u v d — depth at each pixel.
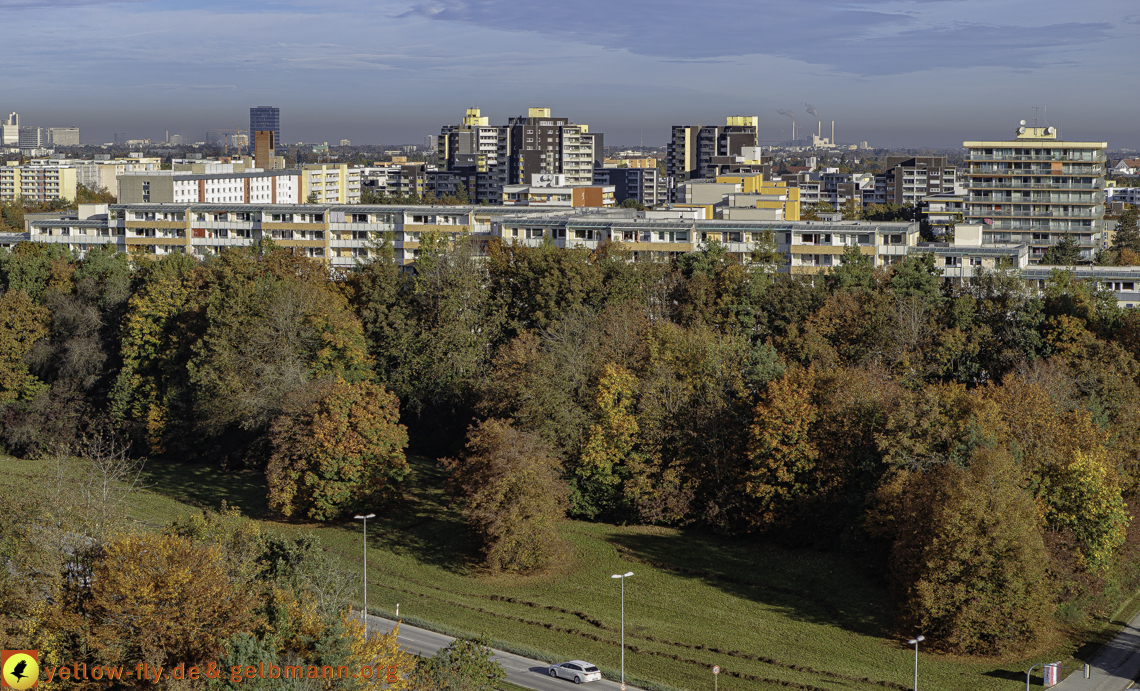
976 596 90.94
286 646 69.19
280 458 126.81
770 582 107.69
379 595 104.75
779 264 187.12
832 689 84.00
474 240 199.88
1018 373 125.00
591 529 124.19
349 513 125.06
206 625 71.38
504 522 110.25
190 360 149.25
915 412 110.44
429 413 152.25
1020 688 84.06
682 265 163.38
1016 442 101.31
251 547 87.00
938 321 144.12
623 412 125.62
